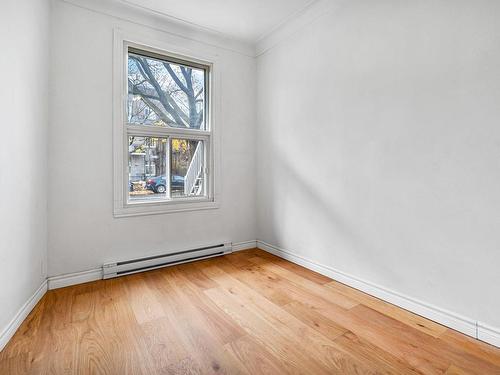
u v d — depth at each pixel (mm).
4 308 1431
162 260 2594
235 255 3021
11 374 1225
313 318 1708
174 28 2672
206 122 2982
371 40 1960
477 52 1431
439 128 1595
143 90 2604
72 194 2191
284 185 2863
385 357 1341
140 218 2527
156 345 1435
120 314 1748
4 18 1405
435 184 1622
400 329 1581
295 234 2742
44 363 1295
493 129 1386
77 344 1438
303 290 2115
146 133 2592
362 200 2062
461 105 1497
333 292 2078
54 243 2119
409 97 1737
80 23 2203
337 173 2262
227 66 3037
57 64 2107
